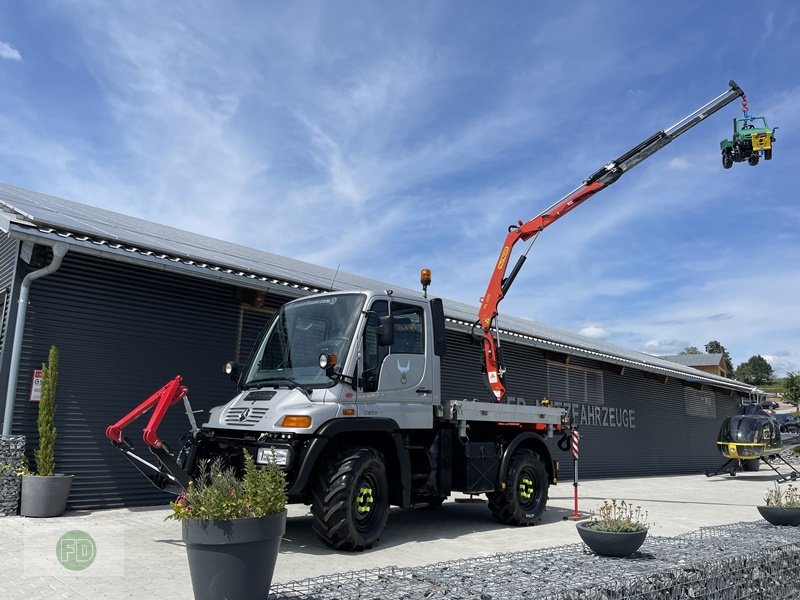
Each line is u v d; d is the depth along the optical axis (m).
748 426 19.44
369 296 6.96
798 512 6.65
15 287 8.13
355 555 6.18
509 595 3.75
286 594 3.80
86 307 8.70
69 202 11.97
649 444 21.14
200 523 3.48
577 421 18.11
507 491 8.28
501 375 10.15
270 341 7.34
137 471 8.89
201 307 9.95
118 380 8.87
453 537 7.50
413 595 3.80
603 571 4.41
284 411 6.24
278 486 3.76
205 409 9.76
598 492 14.20
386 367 6.97
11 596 4.45
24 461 7.75
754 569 5.02
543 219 10.42
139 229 10.73
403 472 6.78
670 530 8.71
